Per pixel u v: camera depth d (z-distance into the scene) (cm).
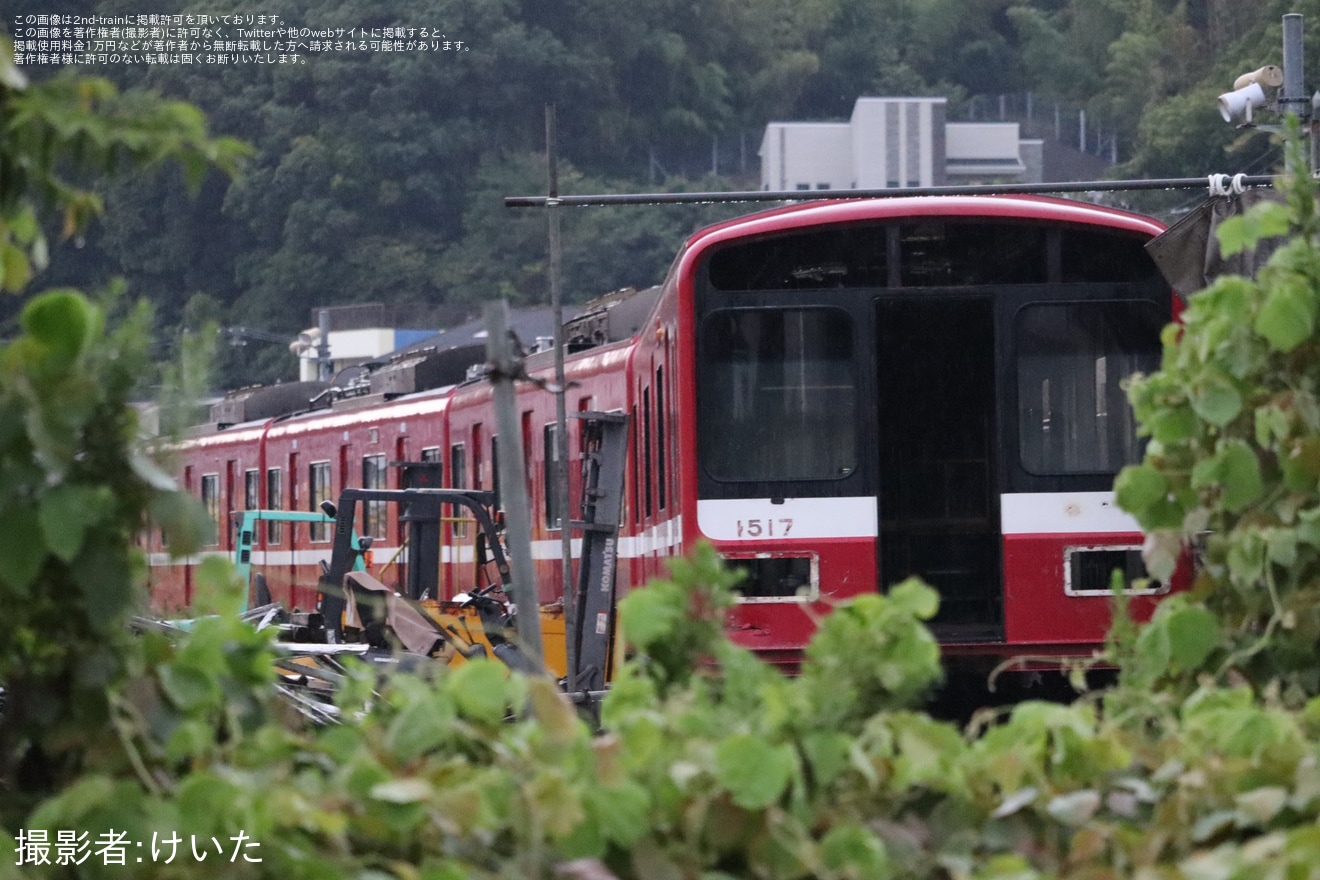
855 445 4344
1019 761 1198
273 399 12369
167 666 1130
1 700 1268
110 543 1076
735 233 4350
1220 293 1581
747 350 4366
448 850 1094
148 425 1090
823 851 1086
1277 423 1535
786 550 4312
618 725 1200
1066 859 1164
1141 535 4306
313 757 1171
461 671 1192
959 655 4334
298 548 10212
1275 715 1270
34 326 1079
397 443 8906
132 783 1030
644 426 5381
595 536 5047
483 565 7388
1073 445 4362
